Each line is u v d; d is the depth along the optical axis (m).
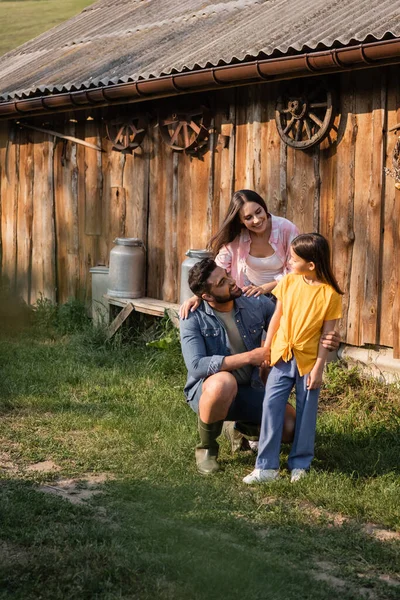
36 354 8.37
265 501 4.57
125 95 8.32
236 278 5.50
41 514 4.30
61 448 5.50
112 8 12.73
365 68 6.69
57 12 23.77
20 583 3.52
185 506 4.40
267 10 8.70
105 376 7.45
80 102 8.90
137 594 3.42
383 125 6.68
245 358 4.88
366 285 6.90
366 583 3.59
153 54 8.73
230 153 8.02
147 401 6.62
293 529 4.16
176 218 8.74
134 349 8.48
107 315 9.11
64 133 10.23
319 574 3.68
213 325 5.02
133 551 3.79
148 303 8.61
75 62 9.99
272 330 4.92
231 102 7.98
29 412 6.40
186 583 3.49
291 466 4.93
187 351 4.98
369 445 5.44
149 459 5.22
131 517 4.24
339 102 6.98
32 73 10.32
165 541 3.90
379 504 4.45
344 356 7.05
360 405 6.33
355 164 6.91
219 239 5.41
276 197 7.60
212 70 7.23
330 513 4.43
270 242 5.43
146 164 9.10
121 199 9.49
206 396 4.86
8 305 10.84
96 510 4.39
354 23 6.59
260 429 4.91
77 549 3.80
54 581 3.53
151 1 12.05
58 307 10.24
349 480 4.77
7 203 11.30
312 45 6.42
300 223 7.40
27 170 10.89
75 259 10.27
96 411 6.35
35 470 5.06
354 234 6.97
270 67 6.77
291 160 7.45
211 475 4.95
